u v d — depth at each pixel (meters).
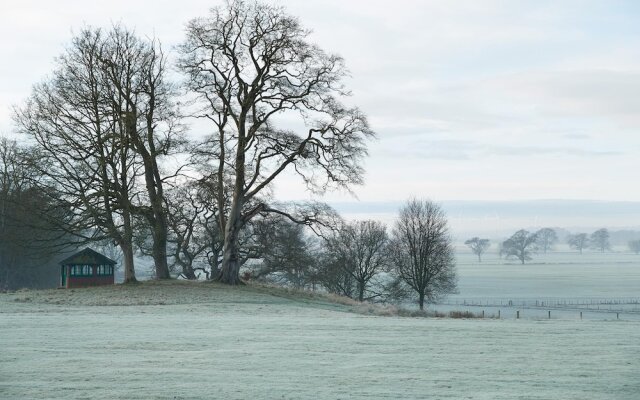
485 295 143.00
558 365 17.39
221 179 55.53
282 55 53.31
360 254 88.31
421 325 28.80
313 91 53.81
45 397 13.09
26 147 51.00
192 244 71.88
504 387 14.27
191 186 56.50
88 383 14.59
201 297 45.12
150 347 20.72
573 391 13.81
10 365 17.08
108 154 49.41
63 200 49.19
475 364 17.55
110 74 50.19
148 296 44.78
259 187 55.22
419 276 87.81
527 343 22.23
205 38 52.62
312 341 22.47
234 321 30.19
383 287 91.12
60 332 24.86
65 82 49.62
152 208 52.50
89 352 19.55
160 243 53.72
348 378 15.32
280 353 19.48
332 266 76.56
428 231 91.00
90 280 63.84
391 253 91.81
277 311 38.78
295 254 68.69
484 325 29.05
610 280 195.38
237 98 54.34
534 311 105.25
